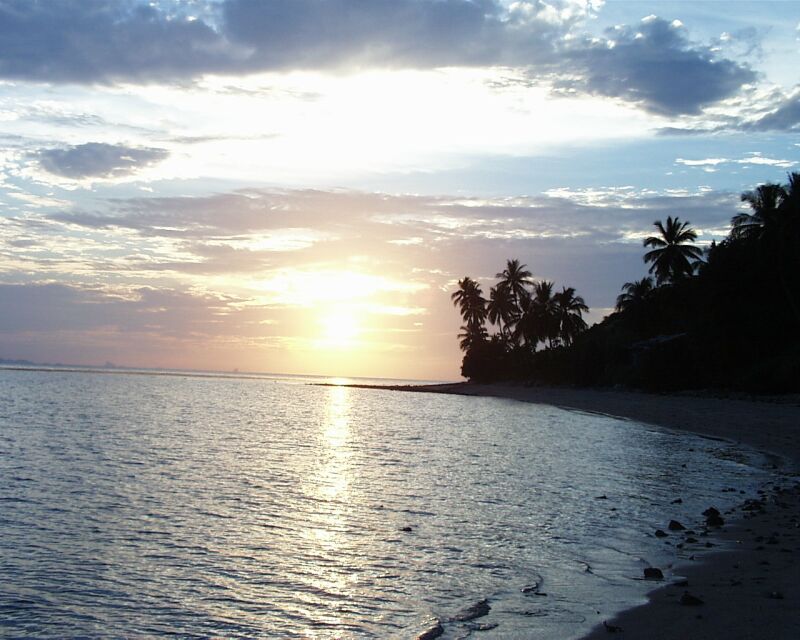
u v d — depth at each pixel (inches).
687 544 513.7
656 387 2726.4
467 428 1774.1
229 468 987.9
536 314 4227.4
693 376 2564.0
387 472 964.0
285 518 642.8
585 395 3016.7
